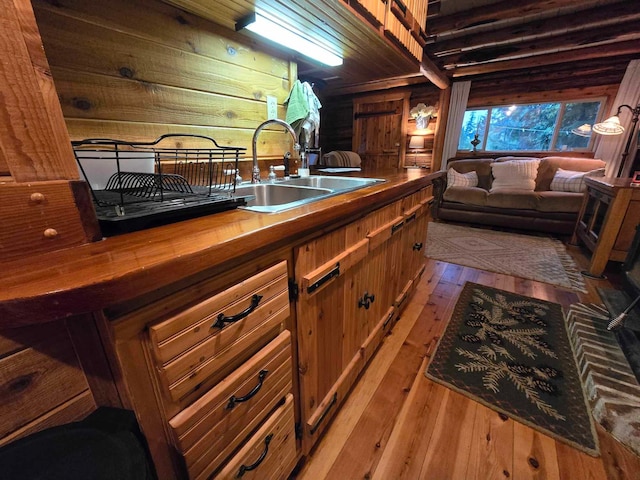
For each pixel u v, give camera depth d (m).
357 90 5.68
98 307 0.37
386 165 5.92
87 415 0.55
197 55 1.14
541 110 4.57
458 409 1.21
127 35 0.93
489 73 4.73
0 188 0.40
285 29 1.25
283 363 0.77
